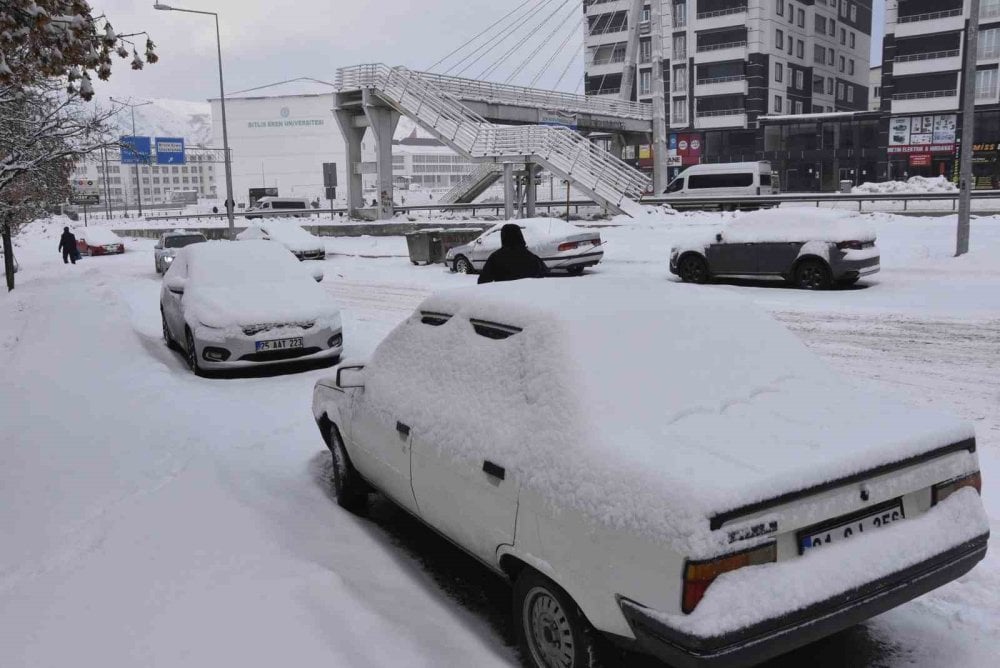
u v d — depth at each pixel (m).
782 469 2.63
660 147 43.41
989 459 5.59
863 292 14.09
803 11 71.00
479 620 3.70
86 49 6.25
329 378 5.38
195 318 9.34
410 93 40.09
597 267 20.39
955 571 2.94
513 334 3.55
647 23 72.06
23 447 6.19
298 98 160.12
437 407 3.77
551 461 2.98
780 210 15.47
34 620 3.47
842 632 3.50
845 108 79.81
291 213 66.00
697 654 2.43
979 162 55.59
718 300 3.84
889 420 3.09
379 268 23.36
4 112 10.04
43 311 15.59
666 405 3.05
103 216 90.56
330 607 3.48
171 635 3.29
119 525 4.52
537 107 44.56
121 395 8.02
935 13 55.81
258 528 4.42
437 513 3.78
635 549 2.60
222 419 7.21
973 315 11.47
